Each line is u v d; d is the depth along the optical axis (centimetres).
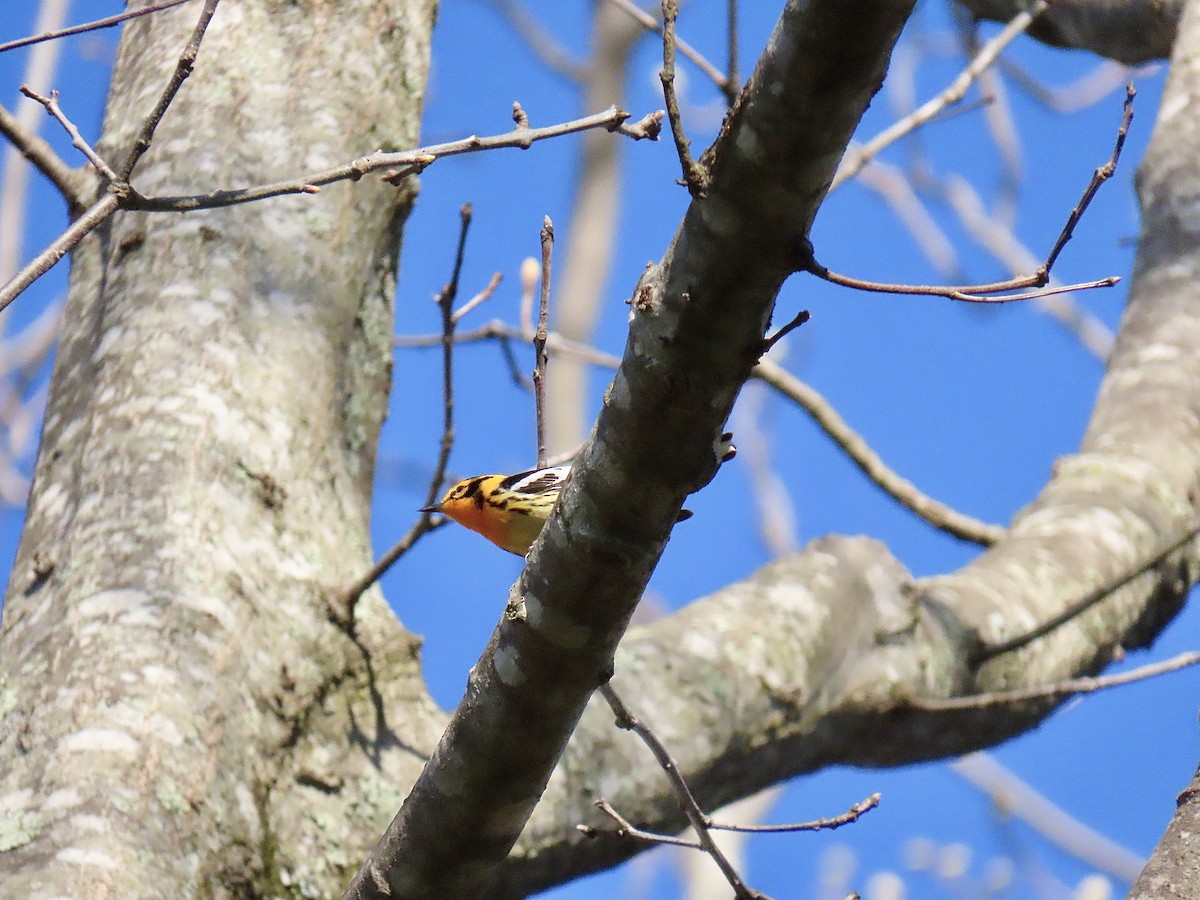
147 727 843
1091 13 1772
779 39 539
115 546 913
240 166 1072
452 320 947
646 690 1033
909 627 1130
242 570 930
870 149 1338
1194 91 1586
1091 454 1355
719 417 617
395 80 1162
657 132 766
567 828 974
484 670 699
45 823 795
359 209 1101
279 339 1027
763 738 1058
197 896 807
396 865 745
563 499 659
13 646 899
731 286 580
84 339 1027
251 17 1145
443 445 962
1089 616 1223
